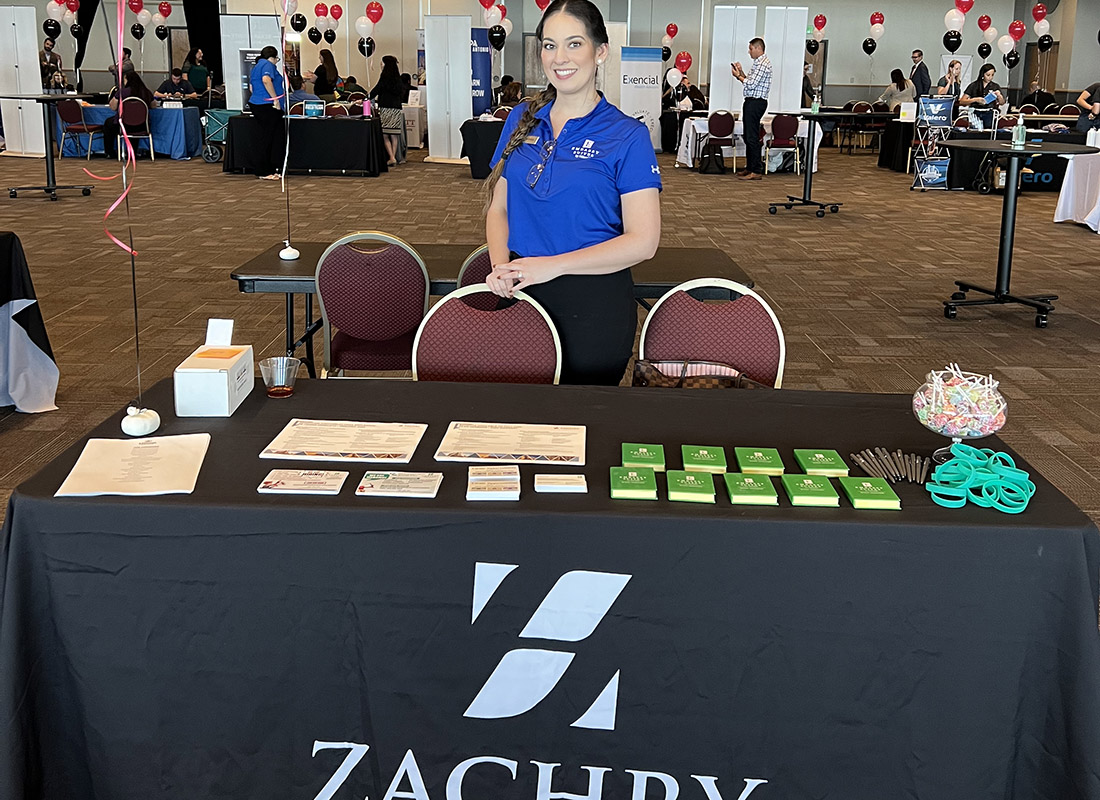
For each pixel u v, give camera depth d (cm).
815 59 2089
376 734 162
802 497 157
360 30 1872
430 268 376
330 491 158
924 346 525
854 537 150
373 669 159
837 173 1416
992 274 709
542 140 237
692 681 157
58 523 155
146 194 1070
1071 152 561
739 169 1428
